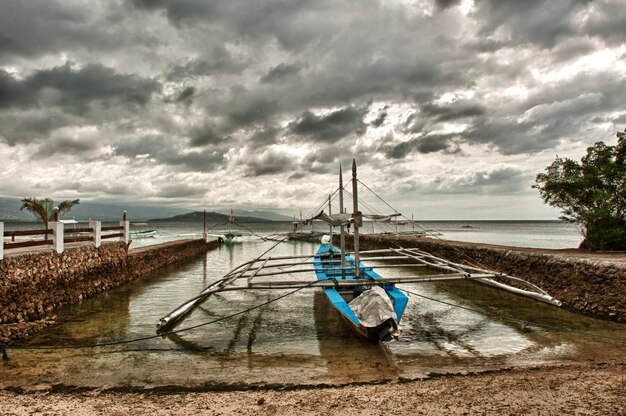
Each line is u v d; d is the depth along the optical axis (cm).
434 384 658
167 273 2267
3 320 993
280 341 951
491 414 532
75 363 807
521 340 918
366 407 570
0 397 639
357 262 1156
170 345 931
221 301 1462
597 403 552
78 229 1478
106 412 577
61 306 1297
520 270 1619
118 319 1180
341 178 1437
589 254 1564
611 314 1086
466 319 1122
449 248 2330
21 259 1086
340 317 1142
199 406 595
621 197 1733
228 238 5484
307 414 555
